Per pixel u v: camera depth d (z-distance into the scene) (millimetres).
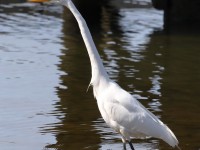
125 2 27812
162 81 13984
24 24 21250
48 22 21922
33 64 15266
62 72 14555
